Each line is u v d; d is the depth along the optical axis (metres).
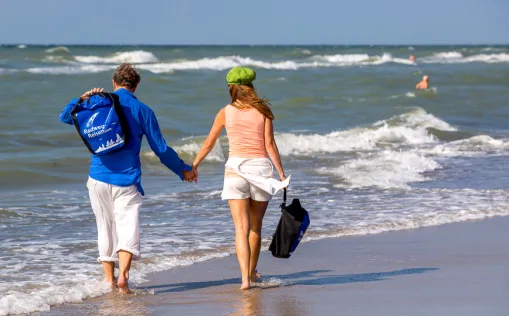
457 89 88.75
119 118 13.19
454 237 19.88
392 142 46.06
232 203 14.16
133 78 13.68
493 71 121.06
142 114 13.47
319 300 13.44
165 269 16.27
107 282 14.34
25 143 42.34
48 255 17.70
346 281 15.09
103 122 13.13
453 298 13.44
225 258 17.44
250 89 14.06
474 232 20.56
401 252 18.03
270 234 20.20
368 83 95.62
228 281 15.19
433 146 44.38
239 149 13.98
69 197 26.83
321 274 15.84
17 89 71.25
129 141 13.48
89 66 104.81
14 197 26.56
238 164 13.91
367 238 19.75
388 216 22.83
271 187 13.79
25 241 19.39
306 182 29.81
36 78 82.81
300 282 15.06
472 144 44.47
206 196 26.75
